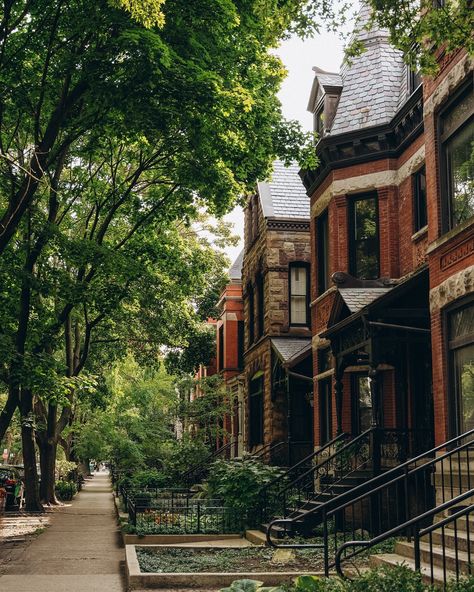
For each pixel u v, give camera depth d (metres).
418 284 15.24
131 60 14.09
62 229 26.03
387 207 19.98
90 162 24.00
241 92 15.77
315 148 21.05
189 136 16.55
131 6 11.92
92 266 21.28
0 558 15.22
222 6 14.92
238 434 35.69
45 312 22.38
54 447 32.94
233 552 14.13
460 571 9.46
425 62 11.16
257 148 18.36
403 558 10.97
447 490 13.29
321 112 23.56
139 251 25.92
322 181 22.31
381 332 15.76
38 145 17.25
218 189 20.72
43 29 16.73
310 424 27.45
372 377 15.16
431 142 14.75
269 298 28.20
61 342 27.84
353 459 17.64
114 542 18.20
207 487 22.33
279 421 27.41
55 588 11.41
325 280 22.56
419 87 17.86
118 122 16.86
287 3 11.40
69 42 16.34
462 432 13.27
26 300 19.72
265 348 28.56
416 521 8.38
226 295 38.88
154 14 11.80
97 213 24.44
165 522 18.20
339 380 17.67
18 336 19.62
